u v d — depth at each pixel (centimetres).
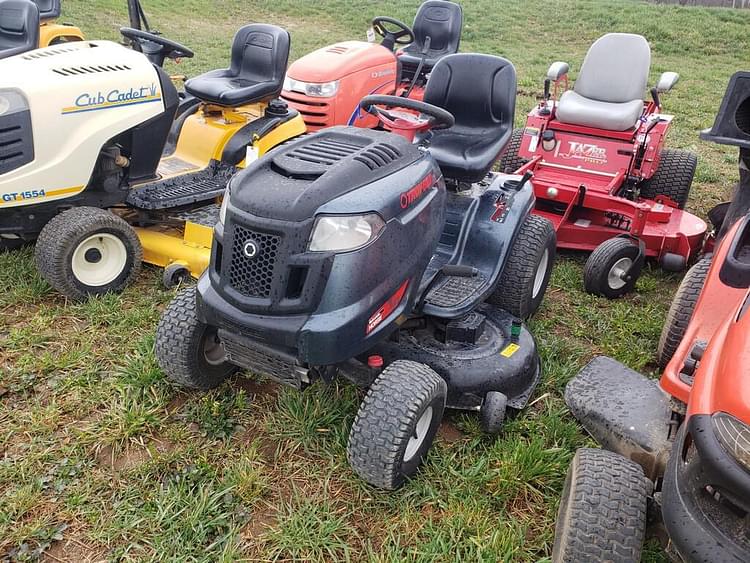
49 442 301
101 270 413
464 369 318
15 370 345
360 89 636
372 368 291
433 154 389
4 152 377
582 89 594
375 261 263
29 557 247
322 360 256
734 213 431
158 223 462
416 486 283
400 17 1752
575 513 213
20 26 505
